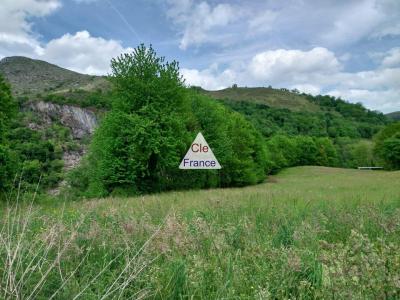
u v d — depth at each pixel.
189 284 3.46
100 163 26.52
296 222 6.37
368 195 14.43
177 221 5.09
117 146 25.98
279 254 3.93
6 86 27.84
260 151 50.00
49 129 135.38
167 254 4.16
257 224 6.50
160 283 3.54
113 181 26.11
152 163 27.84
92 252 4.43
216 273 3.71
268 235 5.42
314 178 49.03
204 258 4.11
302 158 90.00
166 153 26.44
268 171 61.81
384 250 3.41
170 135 26.55
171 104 27.59
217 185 39.56
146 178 27.92
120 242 4.60
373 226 6.06
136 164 25.84
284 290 3.26
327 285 3.24
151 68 27.34
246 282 3.55
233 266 3.73
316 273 3.47
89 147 30.09
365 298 2.84
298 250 4.10
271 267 3.94
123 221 5.45
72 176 34.84
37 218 5.77
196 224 5.11
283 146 83.19
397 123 76.94
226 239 4.89
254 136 49.69
